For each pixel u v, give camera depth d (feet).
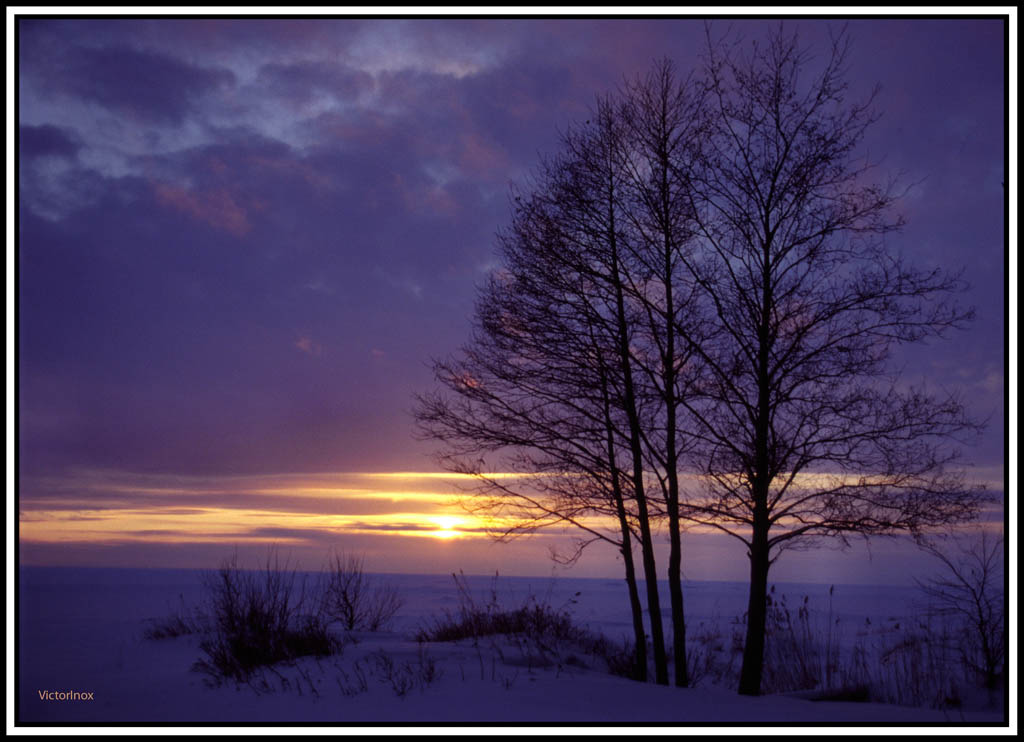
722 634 59.06
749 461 34.83
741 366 35.37
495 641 41.32
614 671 39.40
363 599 58.65
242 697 29.94
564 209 39.42
